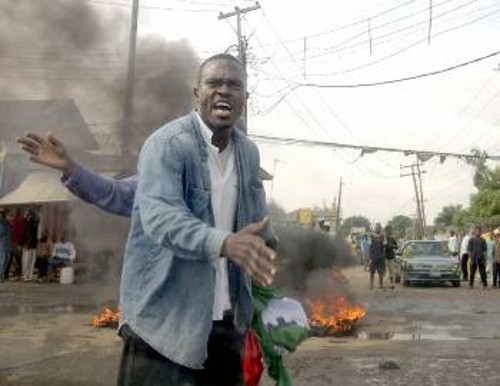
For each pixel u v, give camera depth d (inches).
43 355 299.0
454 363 295.6
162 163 81.5
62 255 725.3
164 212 76.4
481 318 481.4
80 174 98.3
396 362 295.6
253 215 92.0
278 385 94.5
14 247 743.7
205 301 83.1
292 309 95.4
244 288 89.9
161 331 83.5
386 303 587.2
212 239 71.7
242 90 88.4
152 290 84.1
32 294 585.9
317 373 270.7
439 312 519.2
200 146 85.9
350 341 363.3
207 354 86.7
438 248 882.8
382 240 781.3
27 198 785.6
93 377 256.1
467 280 943.0
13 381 247.9
